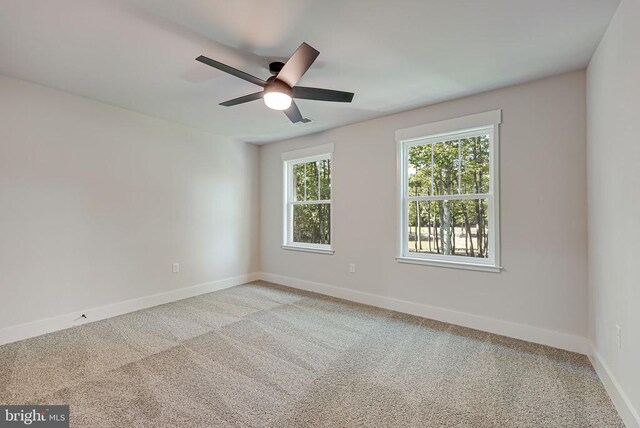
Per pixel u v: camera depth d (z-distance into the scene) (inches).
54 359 93.1
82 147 123.7
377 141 148.3
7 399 73.4
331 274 166.7
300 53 73.5
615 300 73.7
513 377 84.5
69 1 66.4
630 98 64.1
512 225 111.7
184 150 161.8
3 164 104.5
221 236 180.9
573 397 75.5
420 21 74.0
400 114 140.3
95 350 99.4
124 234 137.6
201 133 170.2
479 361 93.7
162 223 152.1
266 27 76.5
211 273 175.3
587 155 96.6
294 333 114.6
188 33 79.0
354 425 65.6
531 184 107.8
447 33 79.0
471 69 98.7
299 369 88.5
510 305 112.3
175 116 146.4
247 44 84.0
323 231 176.1
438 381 82.7
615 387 72.6
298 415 68.7
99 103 128.6
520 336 110.0
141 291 143.6
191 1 66.6
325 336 111.9
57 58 92.1
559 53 89.0
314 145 175.0
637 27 60.4
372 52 88.4
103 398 73.9
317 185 179.2
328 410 70.4
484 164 121.7
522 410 70.6
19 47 85.8
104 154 130.5
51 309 115.1
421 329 118.8
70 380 81.6
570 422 66.9
